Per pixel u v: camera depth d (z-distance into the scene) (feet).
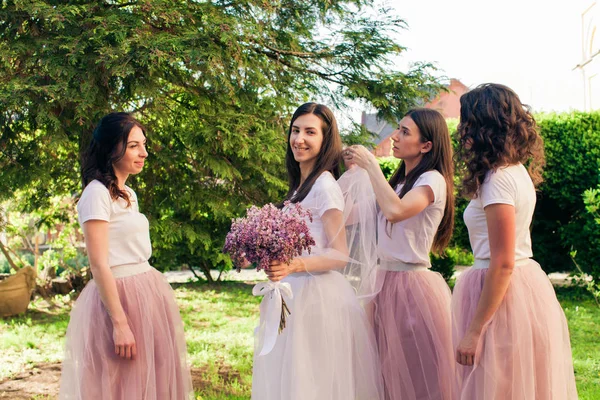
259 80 17.98
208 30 16.42
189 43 16.12
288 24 20.20
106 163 8.50
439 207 8.98
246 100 18.52
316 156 8.96
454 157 7.87
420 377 8.71
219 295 30.86
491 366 7.11
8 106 15.74
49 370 16.21
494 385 7.07
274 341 7.93
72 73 15.19
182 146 19.11
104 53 14.80
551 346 7.22
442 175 9.20
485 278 7.18
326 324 8.20
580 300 27.76
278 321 8.01
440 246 9.65
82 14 16.39
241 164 18.97
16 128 17.76
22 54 16.05
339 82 21.15
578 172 27.84
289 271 7.88
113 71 14.90
